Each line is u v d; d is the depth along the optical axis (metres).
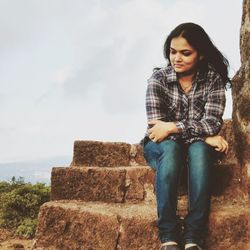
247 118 2.62
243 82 2.69
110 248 2.61
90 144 3.65
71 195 3.09
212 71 2.80
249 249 2.49
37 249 2.70
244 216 2.52
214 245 2.50
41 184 5.50
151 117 2.74
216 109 2.73
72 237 2.68
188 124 2.58
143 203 3.01
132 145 3.75
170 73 2.80
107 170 3.06
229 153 3.21
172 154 2.43
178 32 2.66
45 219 2.73
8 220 4.88
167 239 2.32
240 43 2.81
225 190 2.83
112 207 2.83
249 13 2.69
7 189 5.80
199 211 2.36
